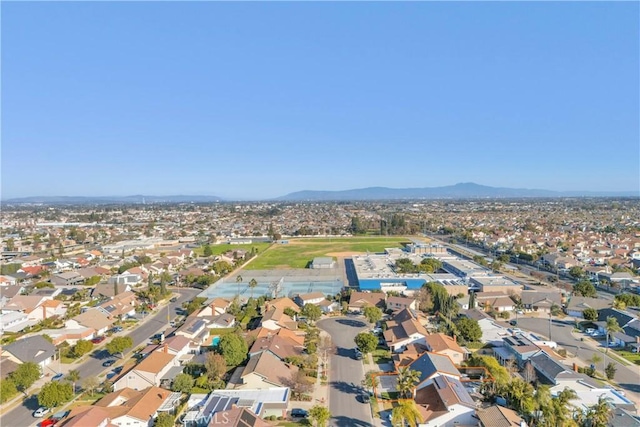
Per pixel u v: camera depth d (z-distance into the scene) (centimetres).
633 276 14825
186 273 16900
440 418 5953
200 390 7112
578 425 5472
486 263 18000
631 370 7831
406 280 14388
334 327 10606
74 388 7306
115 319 11162
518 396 6125
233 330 10262
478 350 8756
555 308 11456
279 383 7019
